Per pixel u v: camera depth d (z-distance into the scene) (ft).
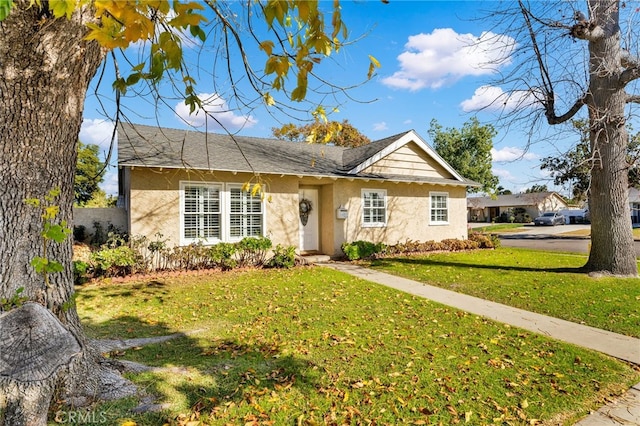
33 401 7.25
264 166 35.35
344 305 20.31
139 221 30.01
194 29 5.43
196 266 31.50
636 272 27.14
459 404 10.05
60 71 8.10
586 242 60.95
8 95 7.74
